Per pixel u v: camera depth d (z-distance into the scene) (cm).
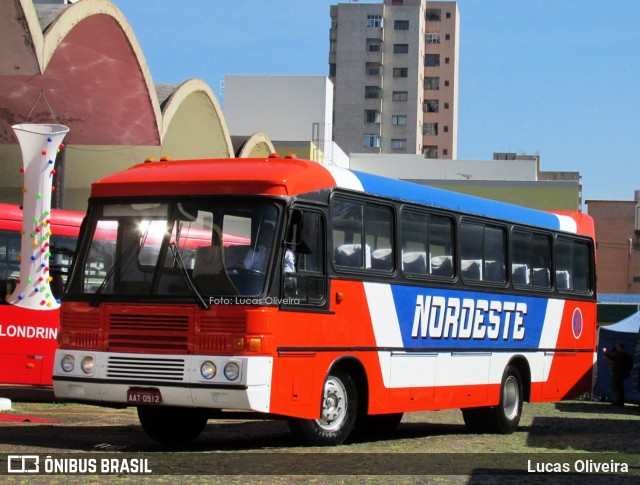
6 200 3622
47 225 1784
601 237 9838
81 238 1273
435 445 1490
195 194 1239
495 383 1719
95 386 1218
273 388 1193
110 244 1255
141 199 1256
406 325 1476
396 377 1450
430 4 13888
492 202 1755
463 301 1625
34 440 1313
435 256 1564
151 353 1197
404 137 13088
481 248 1694
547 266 1903
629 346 3303
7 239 1898
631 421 2330
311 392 1264
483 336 1683
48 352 1933
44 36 2380
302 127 8000
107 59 2822
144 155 3681
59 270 1883
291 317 1228
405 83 13062
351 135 13050
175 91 3400
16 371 1903
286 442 1424
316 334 1276
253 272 1199
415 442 1533
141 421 1344
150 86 3033
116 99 3041
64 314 1252
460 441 1577
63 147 3166
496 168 9281
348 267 1350
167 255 1223
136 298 1213
